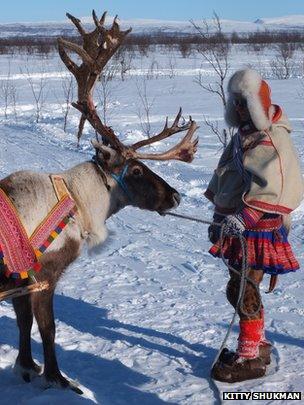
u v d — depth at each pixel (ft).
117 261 25.27
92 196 16.38
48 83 94.99
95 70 16.60
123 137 49.44
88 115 16.58
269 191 15.46
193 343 18.47
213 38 52.29
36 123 60.59
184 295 21.85
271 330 19.06
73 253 16.05
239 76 15.90
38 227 15.48
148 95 78.89
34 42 218.79
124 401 15.52
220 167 16.88
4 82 96.12
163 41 211.41
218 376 16.25
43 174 16.12
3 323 19.90
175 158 17.11
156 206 16.76
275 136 15.72
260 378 16.38
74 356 17.75
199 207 31.78
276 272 16.16
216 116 60.90
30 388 16.17
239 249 16.24
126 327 19.49
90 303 21.31
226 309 20.71
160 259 25.43
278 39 209.67
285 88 83.66
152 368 17.08
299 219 29.40
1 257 15.07
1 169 40.09
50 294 15.89
